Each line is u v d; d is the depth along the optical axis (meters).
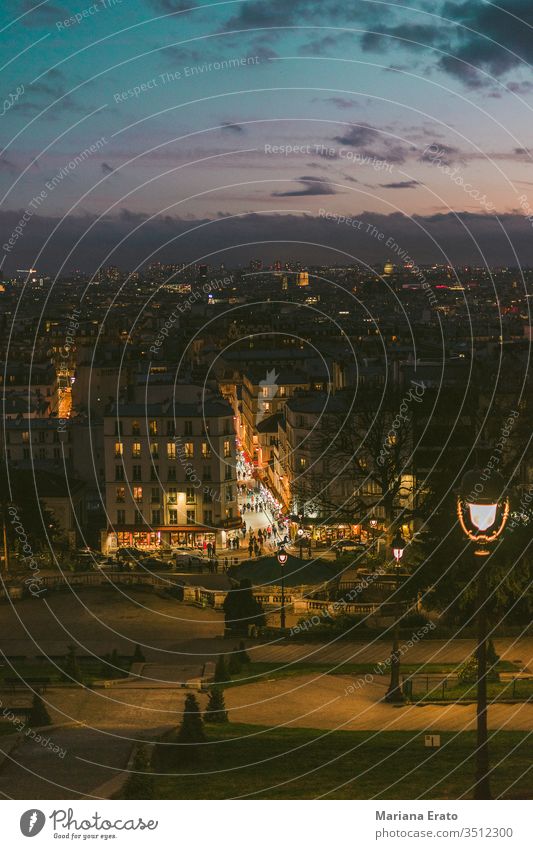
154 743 49.47
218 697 59.97
